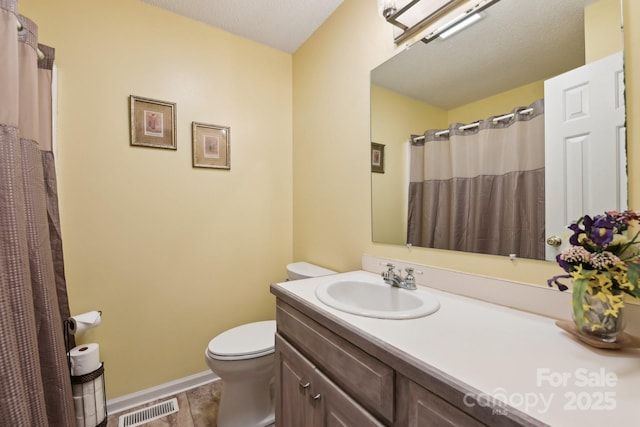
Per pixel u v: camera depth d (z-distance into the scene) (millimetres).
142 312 1618
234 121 1913
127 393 1574
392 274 1155
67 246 1430
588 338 644
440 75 1126
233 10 1688
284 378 1105
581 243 667
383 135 1374
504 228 939
